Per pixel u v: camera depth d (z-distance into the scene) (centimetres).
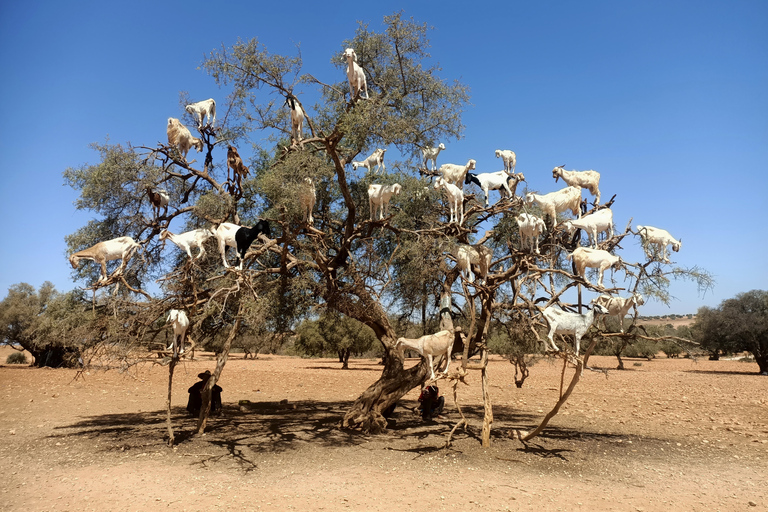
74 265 988
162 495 799
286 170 1063
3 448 1141
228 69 1169
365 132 1082
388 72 1361
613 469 1013
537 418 1673
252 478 899
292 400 2181
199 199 1198
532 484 891
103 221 1300
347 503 767
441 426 1438
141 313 1055
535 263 1282
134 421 1517
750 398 2405
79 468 964
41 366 4059
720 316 4488
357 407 1375
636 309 1049
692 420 1698
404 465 1000
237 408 1842
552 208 1180
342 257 1321
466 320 1462
